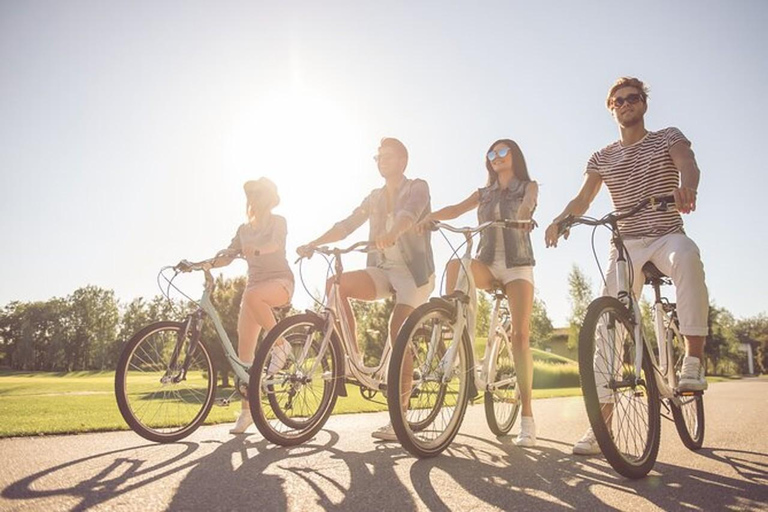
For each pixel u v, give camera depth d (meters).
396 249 3.89
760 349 79.31
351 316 3.81
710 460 3.01
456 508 2.01
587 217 3.07
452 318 3.32
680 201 2.78
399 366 2.93
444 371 3.21
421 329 3.26
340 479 2.44
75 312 108.81
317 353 3.70
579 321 37.50
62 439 3.45
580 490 2.29
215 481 2.38
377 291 3.88
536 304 45.50
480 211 3.99
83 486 2.26
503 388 3.97
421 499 2.13
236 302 12.38
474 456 3.06
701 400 3.51
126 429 3.85
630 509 2.03
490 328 3.85
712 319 56.75
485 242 3.88
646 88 3.61
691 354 3.12
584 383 2.54
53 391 16.86
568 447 3.42
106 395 9.76
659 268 3.33
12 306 110.12
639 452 2.71
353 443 3.46
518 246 3.73
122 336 107.19
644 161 3.47
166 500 2.07
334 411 5.37
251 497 2.13
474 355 3.43
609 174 3.63
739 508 2.05
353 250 3.57
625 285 3.01
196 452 3.09
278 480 2.41
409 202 3.72
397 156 4.00
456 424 3.18
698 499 2.17
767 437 3.80
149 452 3.06
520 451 3.25
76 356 107.38
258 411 3.34
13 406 6.00
